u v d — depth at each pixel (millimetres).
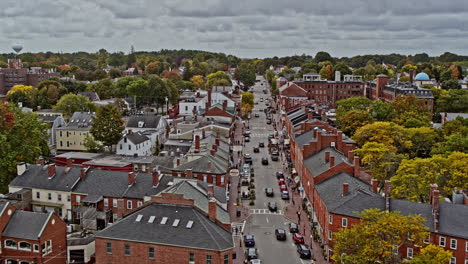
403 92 198375
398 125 131000
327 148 103250
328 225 73438
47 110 181625
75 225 83750
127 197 84938
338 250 58844
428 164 86125
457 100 194875
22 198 88375
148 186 86375
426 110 164375
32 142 110188
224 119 163375
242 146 155375
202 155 103500
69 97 182625
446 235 66188
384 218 57781
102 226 83438
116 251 62500
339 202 74875
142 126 153625
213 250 58844
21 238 66000
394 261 57938
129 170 106562
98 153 132250
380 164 97938
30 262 66312
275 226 87438
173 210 64625
